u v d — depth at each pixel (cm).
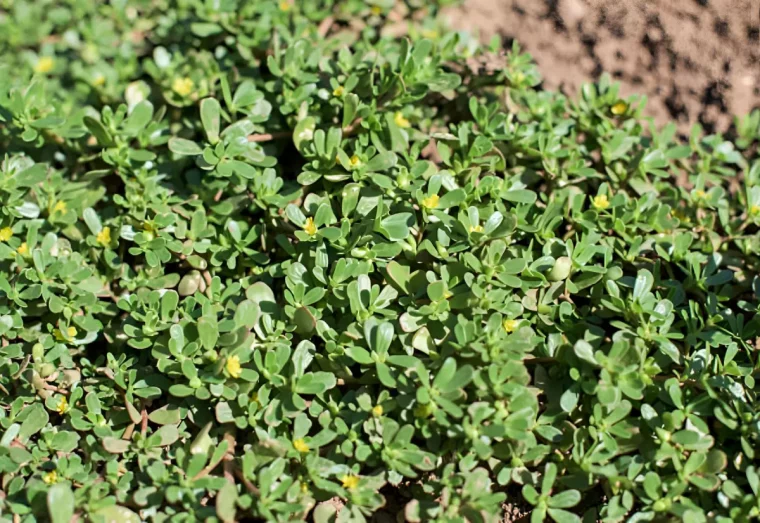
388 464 60
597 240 66
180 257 68
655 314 63
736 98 79
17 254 66
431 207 66
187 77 75
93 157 71
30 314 66
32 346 66
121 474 62
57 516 58
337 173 68
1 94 69
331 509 60
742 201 72
